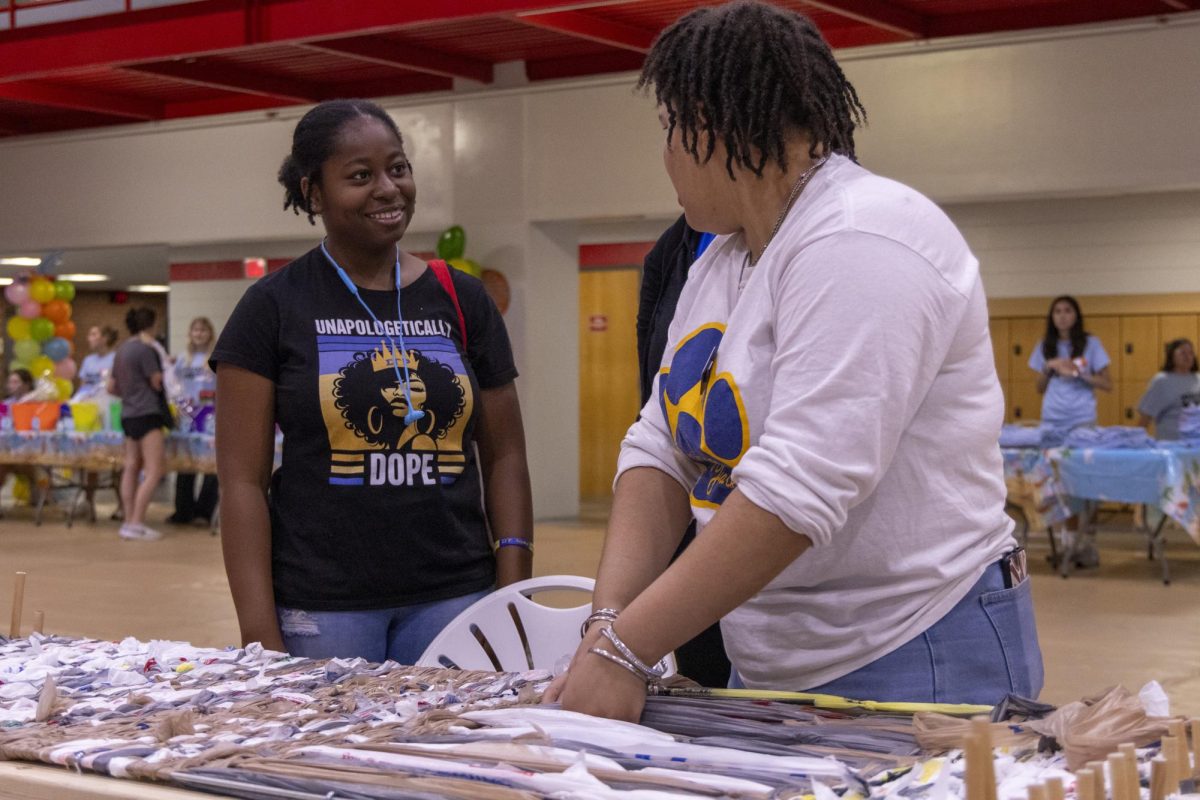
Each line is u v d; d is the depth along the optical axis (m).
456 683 1.78
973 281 1.49
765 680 1.64
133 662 1.94
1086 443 7.97
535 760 1.30
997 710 1.42
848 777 1.24
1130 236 11.53
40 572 8.15
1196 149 8.52
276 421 2.58
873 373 1.38
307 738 1.46
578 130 10.51
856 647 1.57
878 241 1.42
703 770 1.30
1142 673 5.15
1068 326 9.01
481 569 2.66
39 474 11.34
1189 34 8.52
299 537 2.53
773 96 1.50
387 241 2.57
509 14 8.18
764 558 1.40
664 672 1.94
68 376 12.78
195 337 10.82
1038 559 8.77
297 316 2.54
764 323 1.51
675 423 1.64
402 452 2.54
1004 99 9.05
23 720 1.59
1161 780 1.13
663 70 1.57
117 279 17.00
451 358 2.62
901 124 9.36
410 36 9.98
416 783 1.25
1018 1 8.88
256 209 12.02
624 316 14.33
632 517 1.70
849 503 1.40
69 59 9.45
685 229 2.32
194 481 11.35
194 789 1.32
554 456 11.02
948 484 1.53
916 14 9.15
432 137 11.05
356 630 2.51
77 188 12.85
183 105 12.34
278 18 8.73
